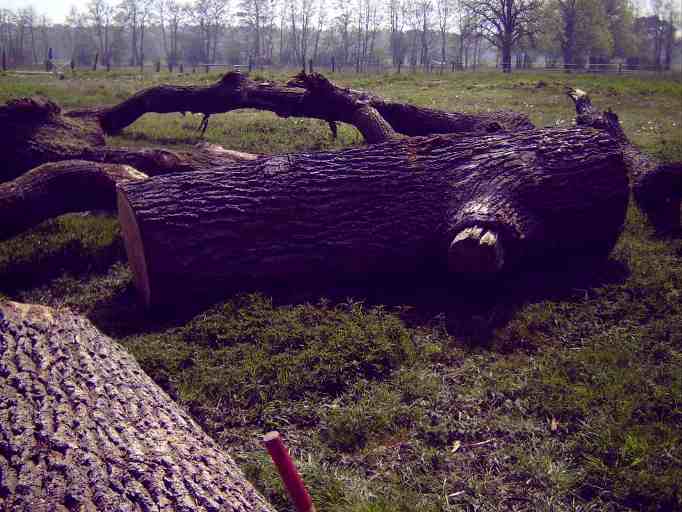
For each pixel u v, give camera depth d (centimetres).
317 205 594
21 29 10388
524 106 1950
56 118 1011
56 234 731
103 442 258
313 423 412
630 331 521
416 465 366
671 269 624
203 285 580
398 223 597
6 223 707
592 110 1071
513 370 470
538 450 374
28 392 282
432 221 598
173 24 10406
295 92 1083
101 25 10062
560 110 1834
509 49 6206
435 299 589
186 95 1168
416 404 423
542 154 630
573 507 331
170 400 331
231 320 529
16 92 2067
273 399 430
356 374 454
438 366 477
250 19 9800
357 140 1268
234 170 608
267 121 1548
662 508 327
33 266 664
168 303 581
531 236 603
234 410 421
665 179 774
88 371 310
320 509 330
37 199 714
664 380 436
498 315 552
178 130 1393
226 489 257
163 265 561
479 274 561
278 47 12138
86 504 223
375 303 583
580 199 625
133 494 233
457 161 626
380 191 604
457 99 2198
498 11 6088
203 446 288
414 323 544
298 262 592
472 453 379
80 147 977
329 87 1034
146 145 1211
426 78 3575
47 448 247
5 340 320
